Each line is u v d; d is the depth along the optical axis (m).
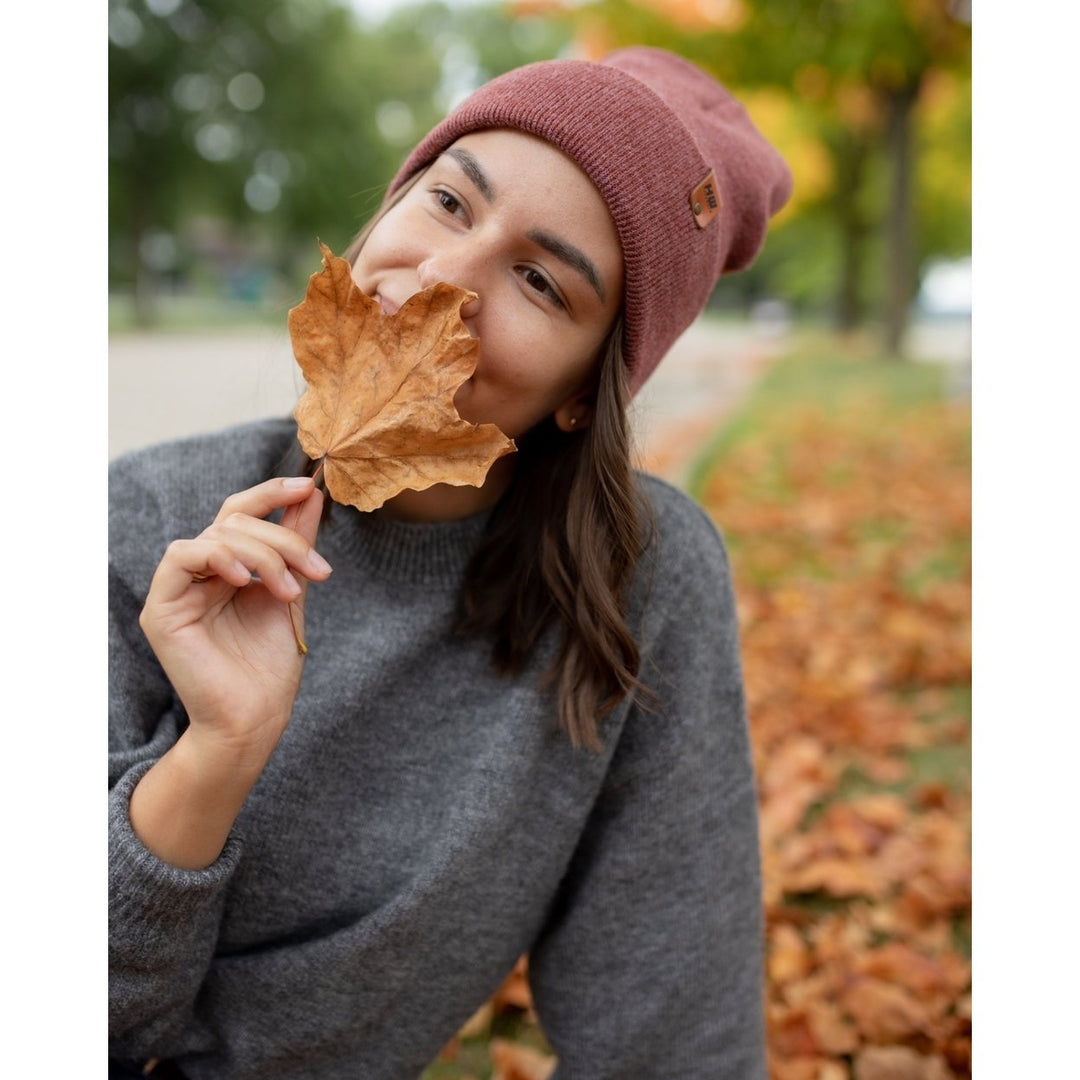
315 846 1.28
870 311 31.47
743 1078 1.47
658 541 1.35
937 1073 1.93
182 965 1.14
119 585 1.26
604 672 1.29
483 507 1.35
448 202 1.18
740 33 9.63
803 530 5.23
